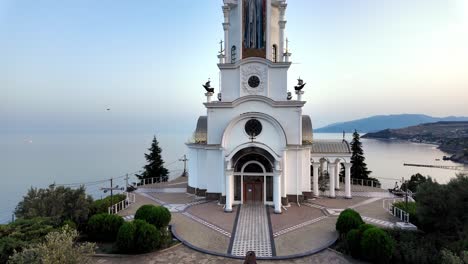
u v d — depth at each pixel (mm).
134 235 24891
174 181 57500
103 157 167125
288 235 28406
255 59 39812
